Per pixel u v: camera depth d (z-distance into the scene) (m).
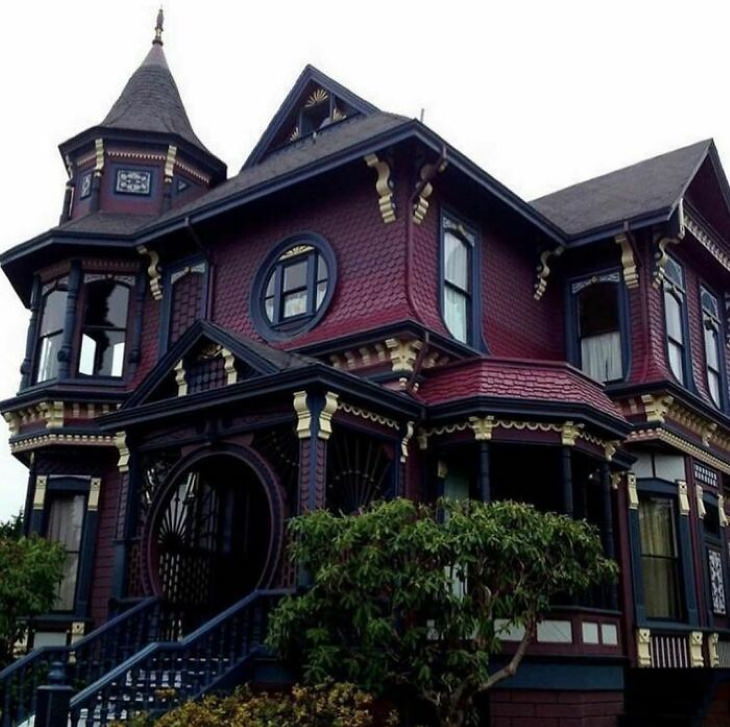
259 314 16.17
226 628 11.02
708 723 12.70
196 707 8.80
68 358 17.84
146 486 13.77
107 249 18.48
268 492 11.95
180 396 13.24
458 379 13.58
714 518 17.95
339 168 15.33
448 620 9.70
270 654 10.95
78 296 18.33
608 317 17.50
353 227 15.41
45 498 17.47
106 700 9.62
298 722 8.84
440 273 15.16
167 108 21.70
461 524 9.92
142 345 18.12
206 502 14.45
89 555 17.06
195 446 13.09
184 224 17.16
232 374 13.27
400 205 14.89
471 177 15.33
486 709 11.48
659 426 15.85
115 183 20.47
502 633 10.96
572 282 18.02
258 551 14.96
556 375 13.42
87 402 17.48
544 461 13.99
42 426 17.77
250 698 9.66
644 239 17.30
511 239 17.33
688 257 19.28
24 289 20.45
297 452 12.16
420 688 9.94
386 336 13.84
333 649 9.80
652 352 16.58
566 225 18.25
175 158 20.72
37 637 16.53
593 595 13.30
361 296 14.88
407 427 13.16
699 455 17.36
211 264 17.36
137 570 13.39
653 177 19.17
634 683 13.42
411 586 9.66
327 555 10.25
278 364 12.50
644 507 16.41
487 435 12.75
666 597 16.08
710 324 19.89
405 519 10.26
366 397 12.30
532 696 11.60
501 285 16.69
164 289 18.12
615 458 14.55
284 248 16.25
